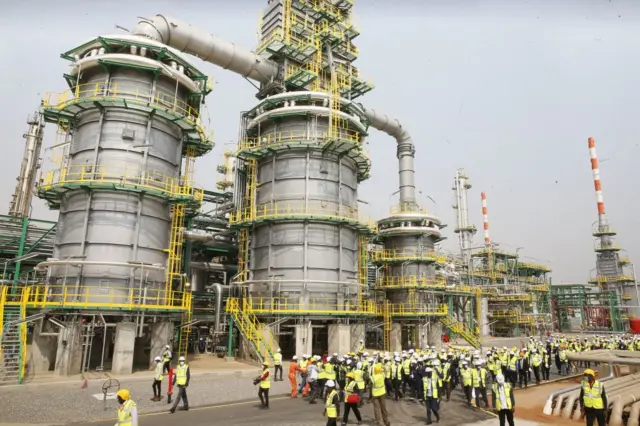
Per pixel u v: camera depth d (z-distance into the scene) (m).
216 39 34.69
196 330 39.00
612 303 84.69
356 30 41.88
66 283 24.92
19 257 31.67
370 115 45.75
